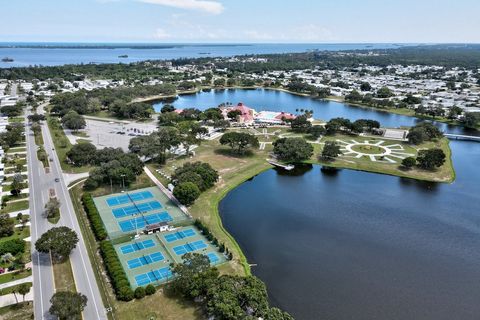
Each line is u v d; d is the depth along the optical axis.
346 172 196.00
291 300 98.06
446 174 189.88
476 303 99.06
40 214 135.75
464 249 124.81
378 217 145.75
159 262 110.38
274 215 146.00
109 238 121.00
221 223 136.62
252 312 85.62
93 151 188.38
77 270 104.50
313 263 114.88
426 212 150.38
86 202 141.25
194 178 155.12
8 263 106.69
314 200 160.38
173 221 133.62
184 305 91.31
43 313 87.88
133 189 160.75
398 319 92.50
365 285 105.06
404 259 118.19
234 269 107.69
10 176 170.00
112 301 92.44
